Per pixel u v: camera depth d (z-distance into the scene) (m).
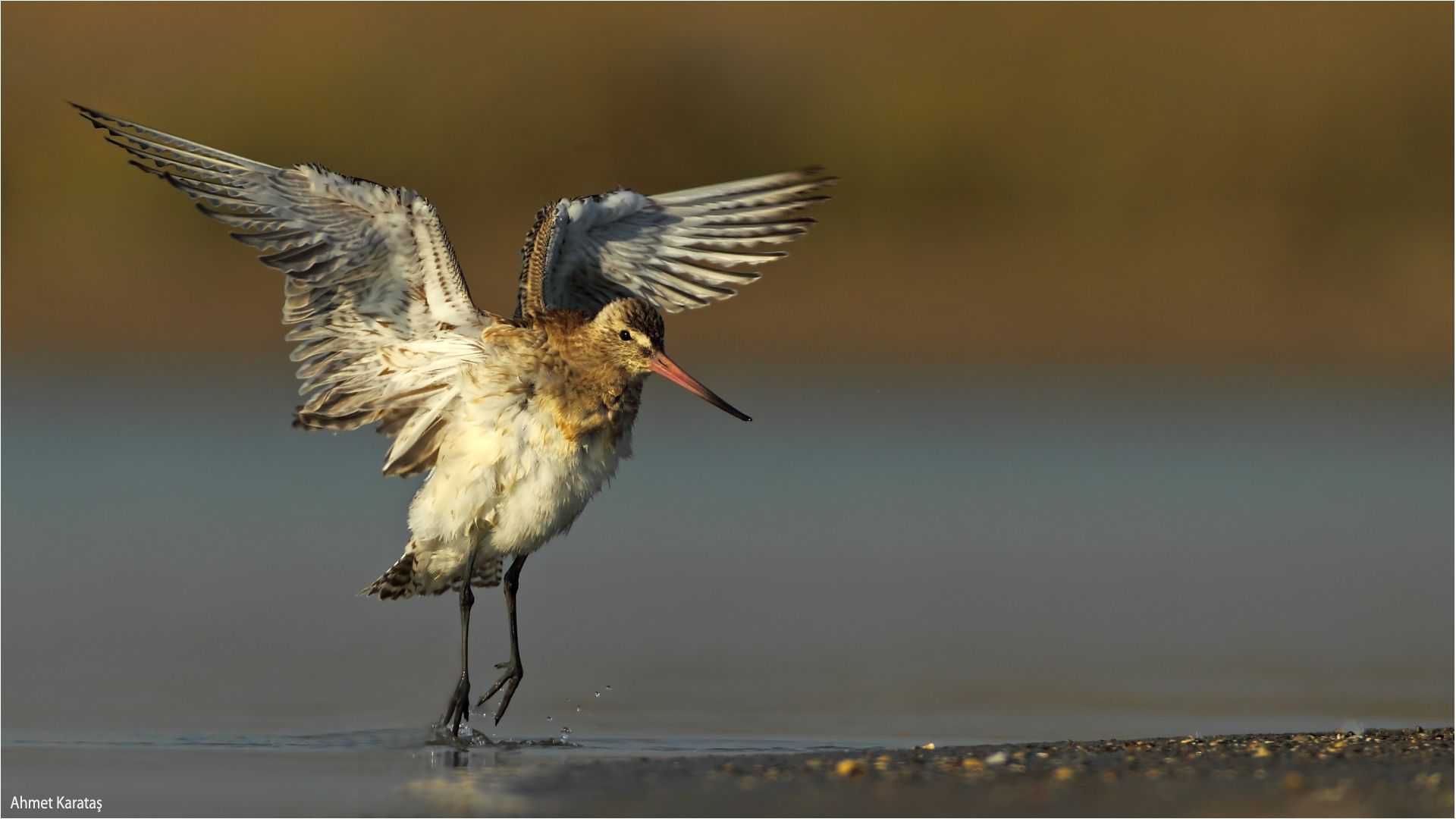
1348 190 27.91
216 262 26.53
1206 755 8.46
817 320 24.97
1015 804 7.60
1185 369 23.53
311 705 10.45
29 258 26.50
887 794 7.83
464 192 28.16
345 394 10.48
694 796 7.90
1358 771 8.05
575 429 10.24
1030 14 30.23
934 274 26.36
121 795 8.22
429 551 10.39
